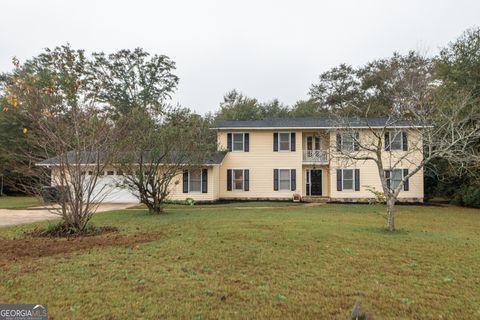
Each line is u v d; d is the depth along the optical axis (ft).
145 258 22.86
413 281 18.97
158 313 14.23
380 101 103.55
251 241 28.43
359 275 19.90
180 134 52.01
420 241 29.73
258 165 81.41
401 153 74.54
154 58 132.98
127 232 33.55
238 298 16.08
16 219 46.93
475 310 15.11
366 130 70.74
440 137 44.42
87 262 21.74
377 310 14.99
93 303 15.17
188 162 54.39
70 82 34.50
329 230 34.19
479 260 23.57
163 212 53.36
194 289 17.10
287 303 15.60
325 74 128.88
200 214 50.72
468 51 72.49
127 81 129.29
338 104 123.54
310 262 22.40
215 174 77.20
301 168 80.33
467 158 36.55
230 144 82.12
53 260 22.18
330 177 78.69
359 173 77.30
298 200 77.92
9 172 75.25
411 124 51.31
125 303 15.20
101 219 44.27
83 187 36.42
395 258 23.76
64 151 33.09
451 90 67.36
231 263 21.90
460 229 38.42
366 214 52.34
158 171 51.88
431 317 14.39
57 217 48.93
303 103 135.74
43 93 33.45
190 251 24.86
